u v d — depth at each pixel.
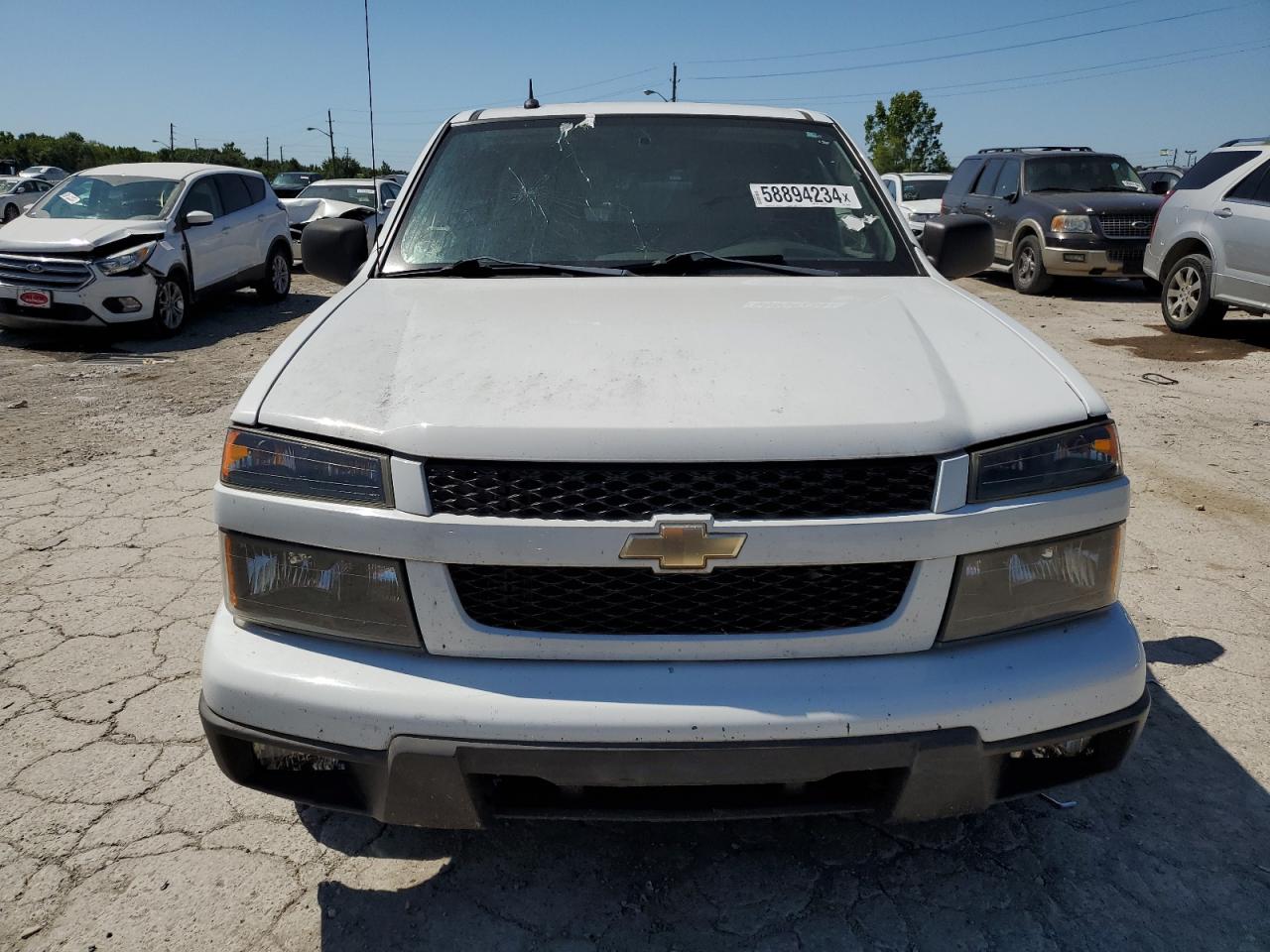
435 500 1.82
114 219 9.96
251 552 1.95
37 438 6.05
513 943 2.08
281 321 11.11
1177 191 9.40
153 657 3.28
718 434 1.80
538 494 1.80
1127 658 1.94
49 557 4.14
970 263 3.19
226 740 1.94
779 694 1.80
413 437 1.84
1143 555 4.09
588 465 1.80
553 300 2.45
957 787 1.86
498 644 1.84
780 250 2.89
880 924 2.12
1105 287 13.28
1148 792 2.55
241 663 1.92
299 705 1.85
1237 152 8.87
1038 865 2.30
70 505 4.81
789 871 2.29
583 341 2.13
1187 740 2.77
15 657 3.27
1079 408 1.98
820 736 1.78
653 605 1.83
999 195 13.32
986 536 1.85
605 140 3.19
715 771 1.78
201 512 4.71
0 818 2.46
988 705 1.82
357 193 17.02
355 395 1.98
